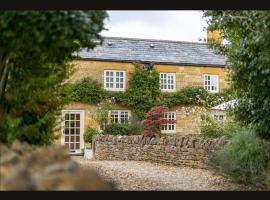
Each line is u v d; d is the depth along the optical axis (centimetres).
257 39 751
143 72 2377
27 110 723
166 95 2419
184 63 2491
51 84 743
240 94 972
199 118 2464
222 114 2470
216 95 2503
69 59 794
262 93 876
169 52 2528
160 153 1466
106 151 1814
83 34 529
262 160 902
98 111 2230
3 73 635
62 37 514
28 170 343
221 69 2586
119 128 2164
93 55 2314
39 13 502
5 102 667
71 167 349
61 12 508
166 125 2406
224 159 955
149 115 2078
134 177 1069
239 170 928
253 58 830
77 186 321
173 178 1055
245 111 959
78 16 516
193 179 1034
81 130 2250
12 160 376
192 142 1304
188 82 2505
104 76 2328
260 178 889
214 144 1194
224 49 1177
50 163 365
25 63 636
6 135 674
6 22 499
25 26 504
